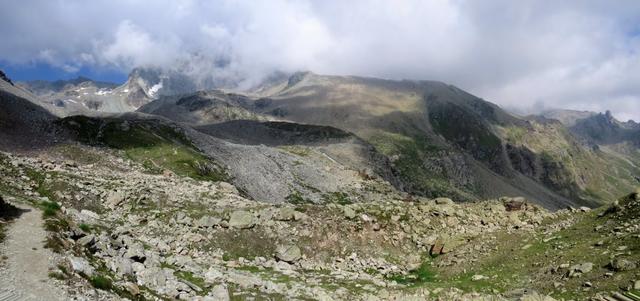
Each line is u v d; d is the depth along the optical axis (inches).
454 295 1424.7
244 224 2017.7
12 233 1177.4
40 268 984.3
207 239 1911.9
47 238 1154.7
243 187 5880.9
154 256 1544.0
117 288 1061.8
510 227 2212.1
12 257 1017.5
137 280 1213.7
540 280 1416.1
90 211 1996.8
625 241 1430.9
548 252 1622.8
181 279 1347.2
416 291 1517.0
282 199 6048.2
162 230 1948.8
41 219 1334.9
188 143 7062.0
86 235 1362.0
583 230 1748.3
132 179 2684.5
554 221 2123.5
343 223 2196.1
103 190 2278.5
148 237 1849.2
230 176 5979.3
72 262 1056.8
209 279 1448.1
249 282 1477.6
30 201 1726.1
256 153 7613.2
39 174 2346.2
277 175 6870.1
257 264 1829.5
